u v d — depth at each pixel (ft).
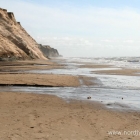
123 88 65.41
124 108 39.70
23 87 63.21
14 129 26.08
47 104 41.45
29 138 23.25
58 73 109.40
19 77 80.69
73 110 37.04
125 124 29.55
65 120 30.60
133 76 101.24
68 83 72.08
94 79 86.48
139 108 39.88
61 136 24.14
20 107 38.04
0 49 212.84
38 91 56.80
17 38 274.57
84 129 26.89
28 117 31.55
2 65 160.25
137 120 31.71
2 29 265.34
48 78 81.10
